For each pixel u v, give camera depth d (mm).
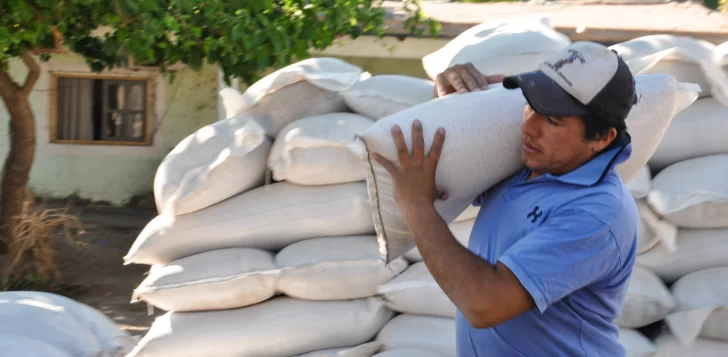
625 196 1967
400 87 3197
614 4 9664
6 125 9906
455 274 1866
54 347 2336
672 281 3221
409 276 3113
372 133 2111
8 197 6887
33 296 2549
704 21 8312
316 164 3068
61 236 8508
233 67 6242
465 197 2229
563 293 1852
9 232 6832
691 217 3076
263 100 3242
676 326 3031
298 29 6078
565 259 1847
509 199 2070
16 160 6906
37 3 5836
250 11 5992
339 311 3123
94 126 10047
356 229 3148
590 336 2035
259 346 3092
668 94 2338
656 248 3170
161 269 3139
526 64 3148
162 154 10062
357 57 9336
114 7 5848
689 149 3223
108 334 2555
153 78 9906
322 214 3117
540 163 1972
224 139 3184
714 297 3002
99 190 10078
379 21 6785
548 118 1901
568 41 3363
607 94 1840
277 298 3201
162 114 9984
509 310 1841
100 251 8023
